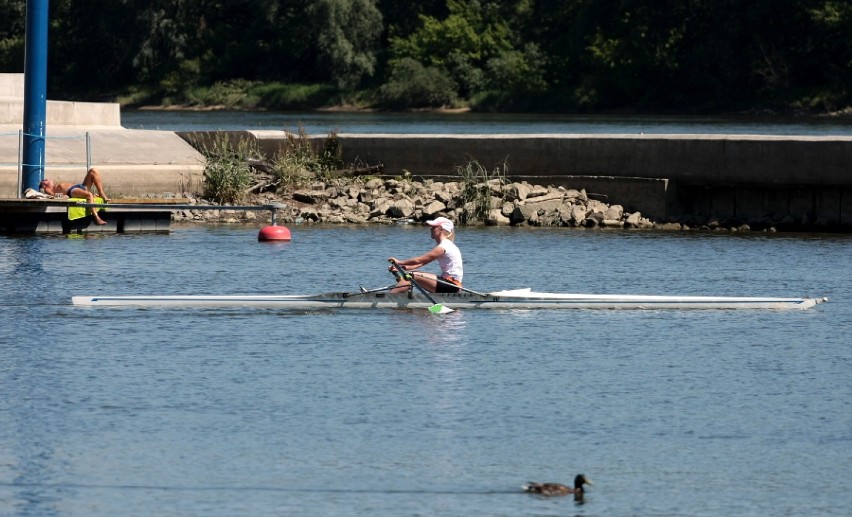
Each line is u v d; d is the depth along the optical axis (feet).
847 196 393.09
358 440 174.81
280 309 261.44
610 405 192.44
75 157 436.35
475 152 442.09
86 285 287.28
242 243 361.71
